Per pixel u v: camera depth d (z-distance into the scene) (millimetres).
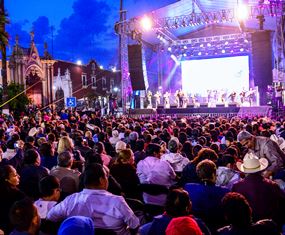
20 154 8195
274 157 6637
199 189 4891
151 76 38281
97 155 6340
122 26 29250
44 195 4602
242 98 33562
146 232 3969
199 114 32969
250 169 4758
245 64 36469
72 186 5863
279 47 28719
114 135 12078
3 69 29203
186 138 10883
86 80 58594
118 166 6469
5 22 29094
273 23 30625
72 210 4141
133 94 36125
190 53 38625
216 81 37562
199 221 3674
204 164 4980
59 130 14172
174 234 3238
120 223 4176
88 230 3037
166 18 29297
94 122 18672
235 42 35906
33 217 3221
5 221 4555
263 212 4605
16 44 48625
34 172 5992
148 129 12766
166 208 3705
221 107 32250
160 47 38281
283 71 27922
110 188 5449
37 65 50094
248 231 3332
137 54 29469
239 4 25250
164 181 6578
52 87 51656
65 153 6094
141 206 5746
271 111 29859
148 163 6723
